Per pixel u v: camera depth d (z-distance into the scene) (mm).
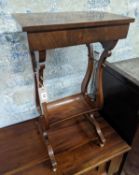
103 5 999
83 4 926
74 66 1100
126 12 1118
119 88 1052
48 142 886
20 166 870
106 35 660
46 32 530
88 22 582
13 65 896
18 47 859
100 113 1300
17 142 993
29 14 749
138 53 1404
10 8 759
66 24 544
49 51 952
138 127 972
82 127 1110
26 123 1117
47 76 1041
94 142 1015
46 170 857
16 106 1047
